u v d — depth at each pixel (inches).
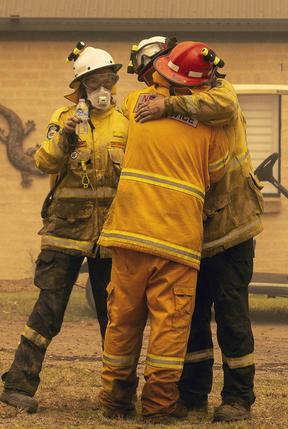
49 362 619.5
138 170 414.0
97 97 444.8
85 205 442.6
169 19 1322.6
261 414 443.2
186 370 447.5
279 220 892.6
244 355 427.2
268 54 1339.8
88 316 948.6
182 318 412.2
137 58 446.0
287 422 426.9
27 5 1338.6
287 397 502.3
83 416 428.5
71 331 830.5
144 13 1328.7
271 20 1317.7
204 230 425.1
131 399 429.7
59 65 1354.6
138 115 417.1
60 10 1334.9
